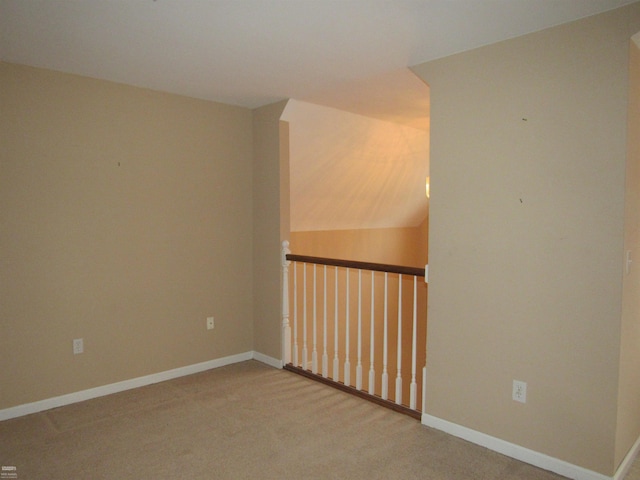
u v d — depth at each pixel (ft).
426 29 7.13
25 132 8.97
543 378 7.43
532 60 7.32
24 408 9.20
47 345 9.45
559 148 7.12
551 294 7.29
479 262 8.10
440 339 8.71
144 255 10.79
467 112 8.14
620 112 6.53
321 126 12.62
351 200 16.19
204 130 11.70
